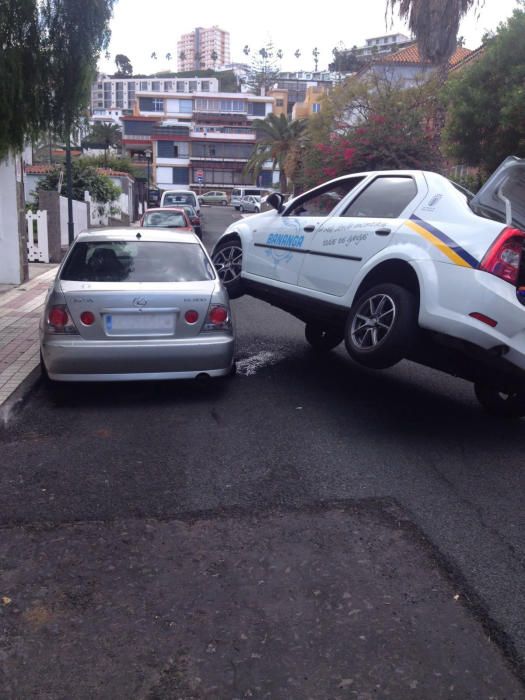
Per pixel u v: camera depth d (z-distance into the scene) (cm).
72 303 573
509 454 509
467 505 420
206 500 418
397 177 603
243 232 780
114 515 397
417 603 317
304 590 326
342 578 336
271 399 629
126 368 582
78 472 457
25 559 349
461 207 523
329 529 385
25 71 837
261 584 330
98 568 341
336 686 264
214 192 7150
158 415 578
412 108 1986
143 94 8288
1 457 482
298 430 546
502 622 304
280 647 285
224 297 621
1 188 1273
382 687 264
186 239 679
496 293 469
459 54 3050
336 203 659
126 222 3438
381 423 570
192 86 14612
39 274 1468
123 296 578
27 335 862
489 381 535
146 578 333
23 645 284
